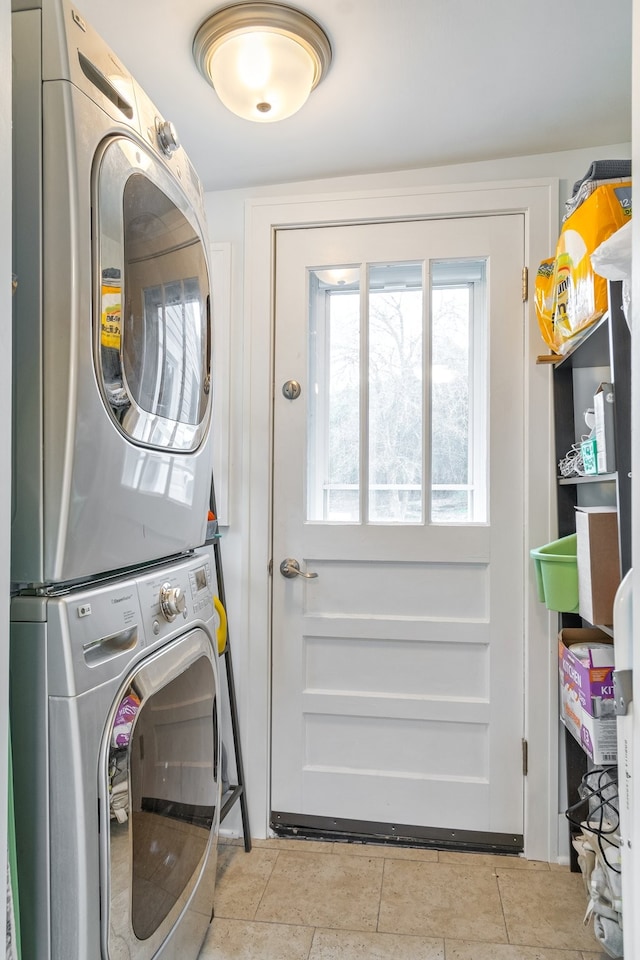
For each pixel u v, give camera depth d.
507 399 2.00
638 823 0.79
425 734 2.04
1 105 0.69
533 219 1.95
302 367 2.12
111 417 1.02
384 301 2.10
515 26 1.39
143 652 1.13
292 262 2.13
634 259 0.79
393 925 1.64
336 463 2.12
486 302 2.03
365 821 2.06
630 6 1.34
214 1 1.31
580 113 1.74
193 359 1.41
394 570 2.07
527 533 1.97
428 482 2.05
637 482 0.77
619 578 1.47
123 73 1.12
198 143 1.87
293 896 1.76
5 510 0.70
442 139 1.87
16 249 0.94
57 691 0.92
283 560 2.12
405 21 1.38
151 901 1.18
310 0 1.32
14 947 0.79
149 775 1.16
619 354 1.29
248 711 2.10
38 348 0.93
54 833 0.92
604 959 1.51
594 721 1.49
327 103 1.68
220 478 2.13
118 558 1.09
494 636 2.00
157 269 1.21
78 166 0.94
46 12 0.94
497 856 1.96
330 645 2.11
